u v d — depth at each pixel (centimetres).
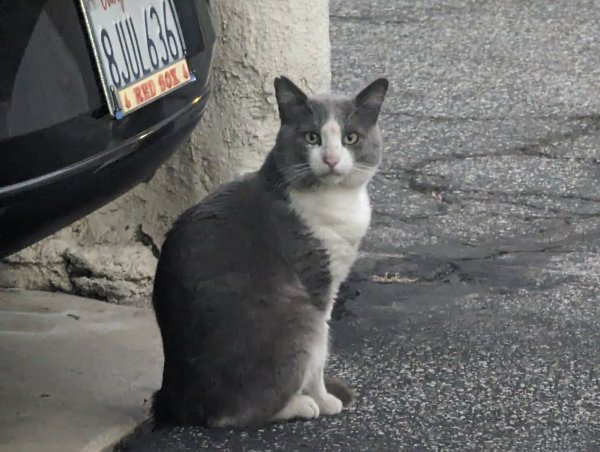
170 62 505
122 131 465
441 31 1231
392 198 844
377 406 560
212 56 549
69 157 439
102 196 474
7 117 416
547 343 630
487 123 989
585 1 1319
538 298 688
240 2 646
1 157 417
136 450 515
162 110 495
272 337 516
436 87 1077
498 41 1201
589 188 863
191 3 528
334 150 520
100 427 529
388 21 1260
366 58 1155
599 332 643
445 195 851
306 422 540
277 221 521
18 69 418
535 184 870
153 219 679
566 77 1101
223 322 512
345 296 688
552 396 572
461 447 521
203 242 520
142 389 568
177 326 520
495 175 884
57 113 432
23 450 507
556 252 760
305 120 529
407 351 621
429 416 551
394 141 949
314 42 666
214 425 528
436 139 955
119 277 667
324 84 680
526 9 1295
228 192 534
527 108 1023
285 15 653
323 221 521
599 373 596
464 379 590
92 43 448
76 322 639
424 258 746
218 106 661
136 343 616
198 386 520
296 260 522
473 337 636
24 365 589
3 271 680
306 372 529
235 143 664
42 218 447
